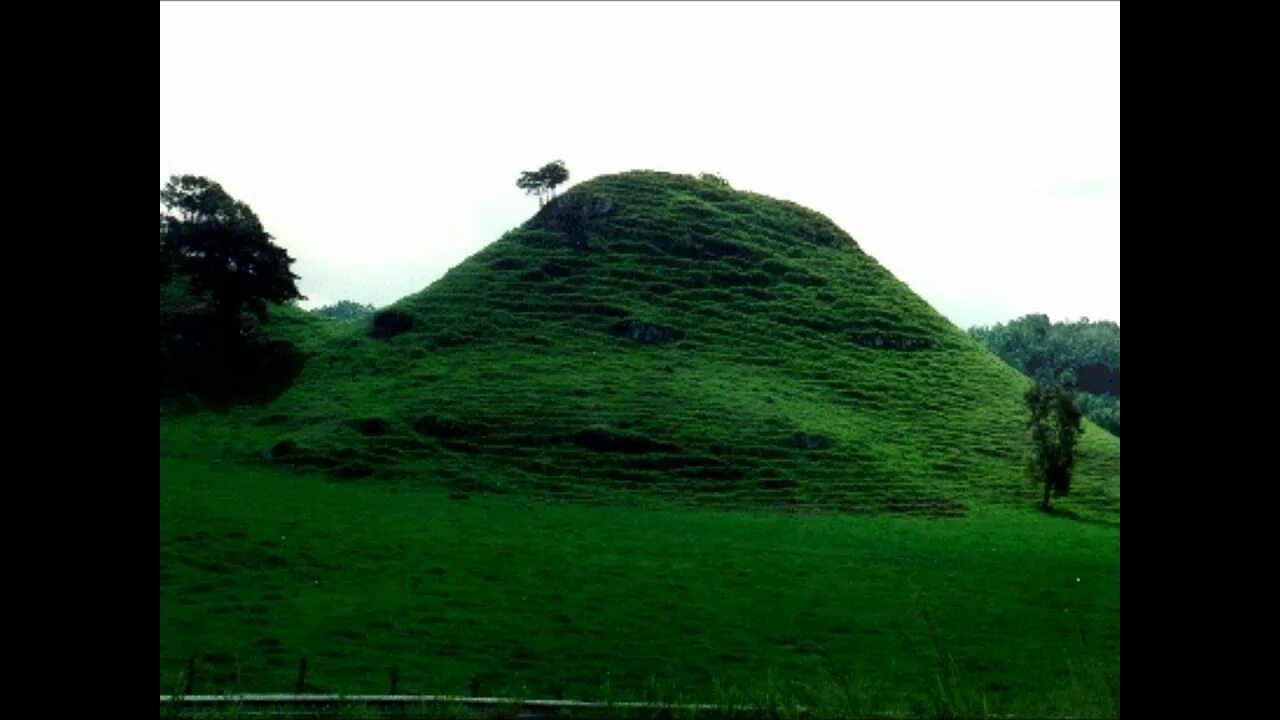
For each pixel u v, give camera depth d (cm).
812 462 9450
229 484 7662
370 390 10806
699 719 1680
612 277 13825
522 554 6131
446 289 13562
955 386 12344
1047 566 6512
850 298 14212
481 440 9450
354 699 1855
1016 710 1352
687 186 16688
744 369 11900
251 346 11625
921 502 8719
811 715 1478
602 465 9100
